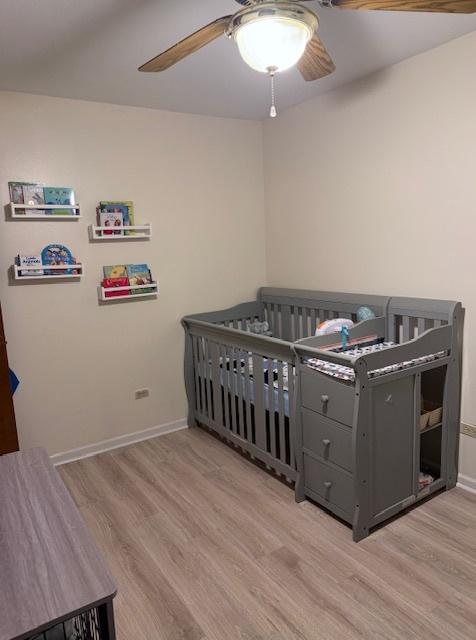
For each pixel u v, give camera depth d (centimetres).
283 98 305
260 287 377
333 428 222
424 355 227
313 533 224
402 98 254
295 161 334
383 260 279
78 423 310
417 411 229
